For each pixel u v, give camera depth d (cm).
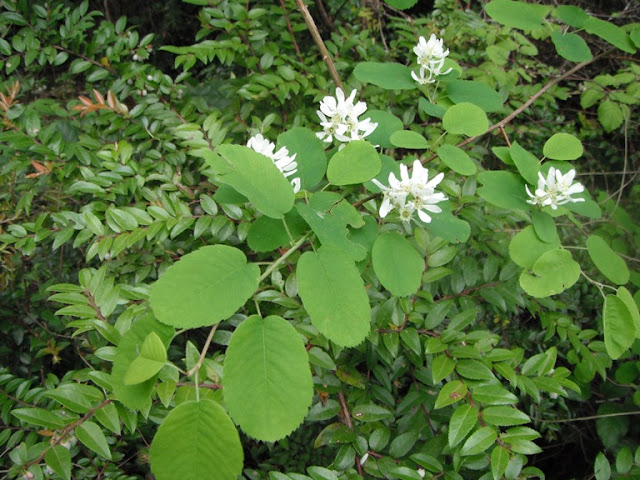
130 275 40
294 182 24
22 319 49
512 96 55
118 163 37
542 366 31
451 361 28
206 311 17
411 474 26
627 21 72
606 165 69
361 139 25
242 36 46
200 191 41
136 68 44
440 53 29
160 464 16
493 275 37
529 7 32
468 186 37
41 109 45
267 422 16
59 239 34
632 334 25
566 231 53
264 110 51
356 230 24
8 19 45
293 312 31
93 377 25
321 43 36
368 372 36
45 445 24
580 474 55
